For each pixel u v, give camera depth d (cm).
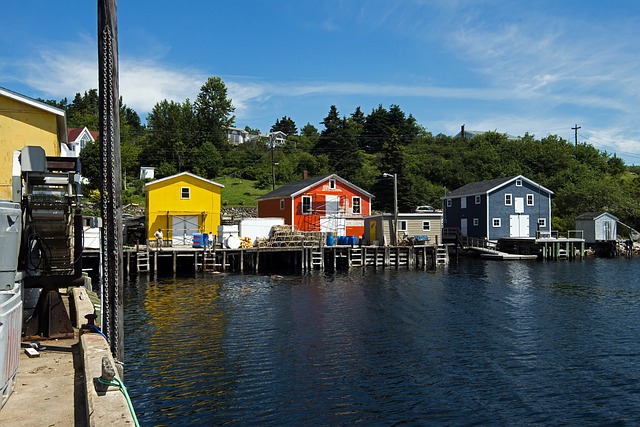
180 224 3997
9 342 554
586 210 6253
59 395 590
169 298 2438
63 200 913
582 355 1478
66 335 852
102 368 542
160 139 7250
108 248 632
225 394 1155
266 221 4094
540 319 1975
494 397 1156
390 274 3588
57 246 1009
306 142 9419
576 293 2652
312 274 3572
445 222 6103
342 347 1548
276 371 1315
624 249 5288
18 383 628
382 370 1333
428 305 2280
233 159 7781
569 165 8288
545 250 4788
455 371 1330
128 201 5400
